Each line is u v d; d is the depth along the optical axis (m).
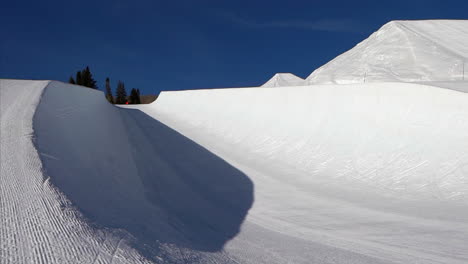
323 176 11.41
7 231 3.36
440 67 31.48
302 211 7.95
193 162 12.85
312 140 14.23
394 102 13.08
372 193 9.45
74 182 5.76
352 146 12.62
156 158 12.48
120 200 6.38
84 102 15.31
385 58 37.22
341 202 8.72
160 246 4.09
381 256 5.08
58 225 3.65
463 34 38.97
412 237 5.98
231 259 4.37
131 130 16.75
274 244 5.44
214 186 10.24
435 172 9.60
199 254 4.27
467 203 7.88
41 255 2.95
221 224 6.70
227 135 17.83
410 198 8.75
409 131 11.64
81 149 8.75
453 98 11.26
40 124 8.29
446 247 5.43
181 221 6.41
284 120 16.92
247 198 9.13
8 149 6.22
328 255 5.01
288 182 10.92
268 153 14.50
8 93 11.80
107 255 3.23
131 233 4.21
